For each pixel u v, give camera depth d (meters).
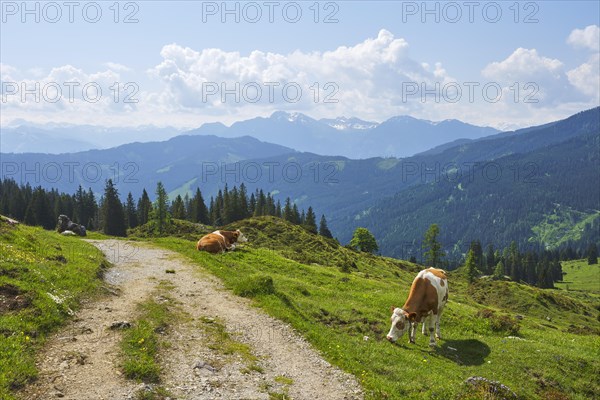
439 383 15.27
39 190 138.38
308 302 24.34
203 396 12.08
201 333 16.75
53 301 16.05
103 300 18.91
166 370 13.29
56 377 11.76
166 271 26.92
